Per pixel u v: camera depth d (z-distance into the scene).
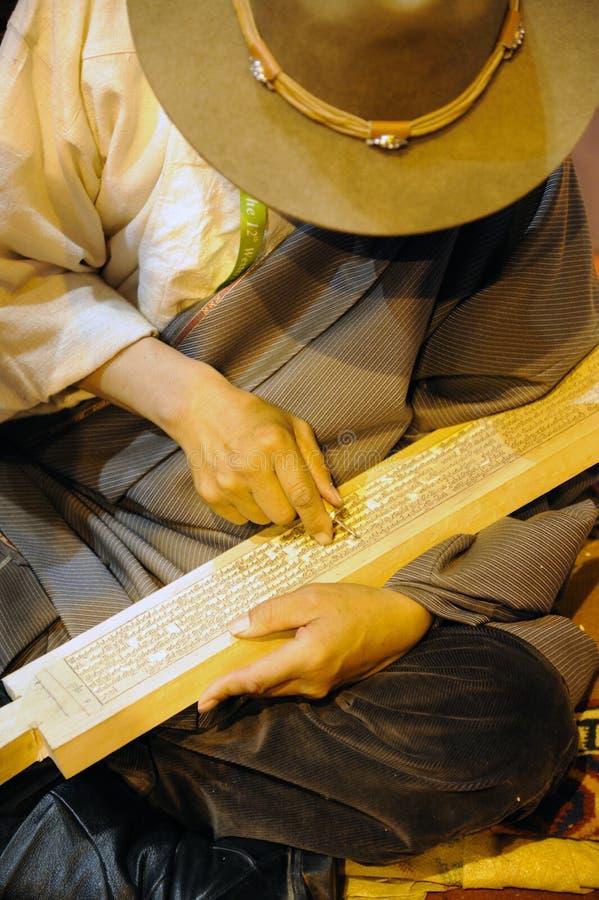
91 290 1.48
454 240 1.43
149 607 1.44
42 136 1.40
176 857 1.43
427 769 1.41
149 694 1.39
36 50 1.37
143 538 1.53
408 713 1.43
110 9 1.36
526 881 1.48
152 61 1.29
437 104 1.27
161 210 1.42
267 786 1.46
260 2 1.27
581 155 1.98
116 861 1.41
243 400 1.43
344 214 1.28
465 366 1.52
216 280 1.46
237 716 1.47
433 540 1.48
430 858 1.48
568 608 1.65
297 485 1.42
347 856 1.42
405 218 1.28
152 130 1.40
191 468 1.44
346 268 1.45
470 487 1.50
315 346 1.48
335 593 1.41
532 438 1.52
